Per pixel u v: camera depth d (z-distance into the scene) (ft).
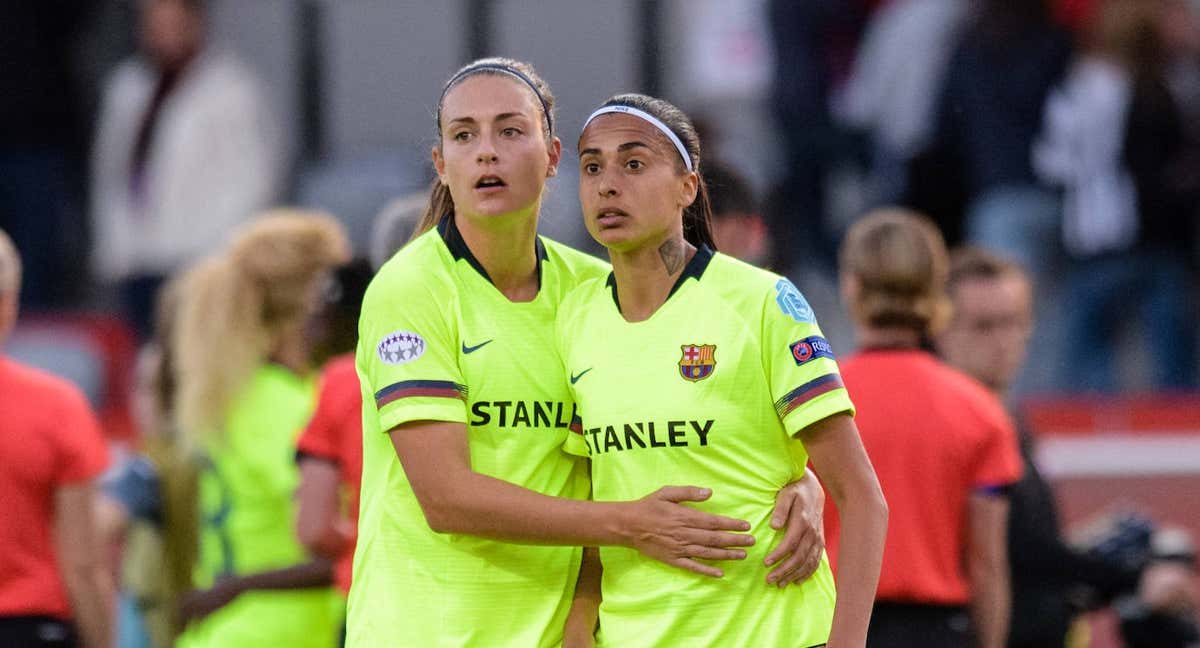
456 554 46.09
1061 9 122.42
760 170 125.80
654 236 44.96
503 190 45.39
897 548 57.57
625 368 44.96
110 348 115.03
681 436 44.29
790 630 44.52
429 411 45.09
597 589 46.60
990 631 58.44
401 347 45.60
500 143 45.52
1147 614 72.43
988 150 114.93
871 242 59.36
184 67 119.55
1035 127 114.01
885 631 57.82
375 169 127.24
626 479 44.78
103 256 127.75
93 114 135.13
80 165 133.80
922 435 57.88
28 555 61.41
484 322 46.21
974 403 58.65
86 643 62.85
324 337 68.08
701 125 82.58
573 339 46.03
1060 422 96.78
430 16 133.49
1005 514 58.90
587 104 133.18
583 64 133.08
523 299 46.91
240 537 66.33
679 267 45.52
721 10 131.95
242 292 66.64
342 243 68.39
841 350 120.47
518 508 44.19
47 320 117.60
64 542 62.34
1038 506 65.16
